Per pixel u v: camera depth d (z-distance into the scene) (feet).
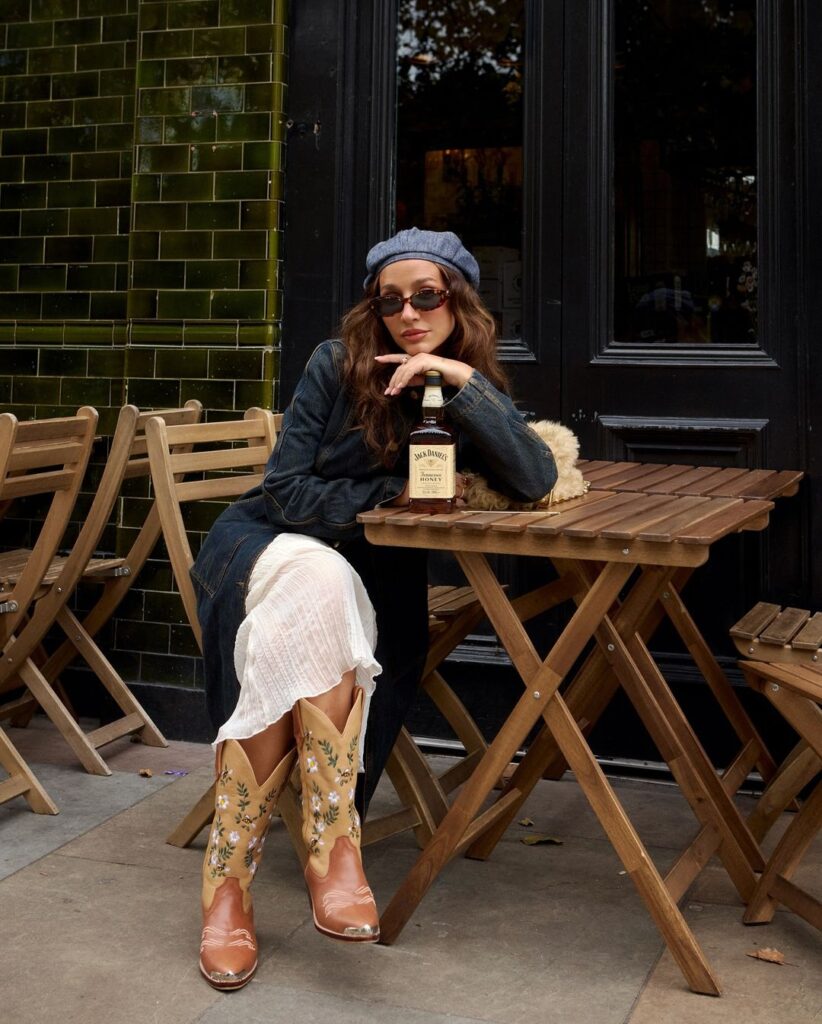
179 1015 7.42
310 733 7.77
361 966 8.13
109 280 14.46
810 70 11.98
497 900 9.29
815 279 12.01
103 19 14.38
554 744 9.83
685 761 9.09
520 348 13.03
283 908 9.05
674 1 12.54
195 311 13.64
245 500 9.26
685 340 12.65
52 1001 7.57
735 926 8.89
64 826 10.73
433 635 10.95
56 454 11.08
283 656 7.84
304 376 8.82
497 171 13.12
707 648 11.03
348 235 13.41
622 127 12.74
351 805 7.80
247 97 13.41
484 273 13.21
